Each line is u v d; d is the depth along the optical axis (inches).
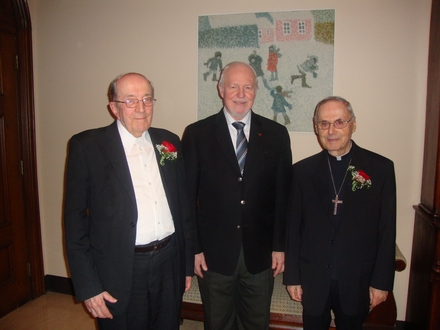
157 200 56.1
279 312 77.2
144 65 96.0
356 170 56.9
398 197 84.9
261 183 63.8
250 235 63.4
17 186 99.0
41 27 101.7
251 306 67.1
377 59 82.4
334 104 55.9
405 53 81.0
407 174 83.7
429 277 72.6
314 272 57.2
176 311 59.9
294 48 86.2
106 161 53.2
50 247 109.1
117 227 52.5
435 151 73.2
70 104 102.3
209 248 64.6
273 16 86.7
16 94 97.6
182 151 67.3
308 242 58.4
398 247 84.0
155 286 56.6
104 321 55.7
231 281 64.7
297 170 61.4
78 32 99.4
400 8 80.2
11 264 98.0
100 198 52.8
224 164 63.2
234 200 62.7
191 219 63.5
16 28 96.9
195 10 91.0
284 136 67.8
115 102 53.6
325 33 84.4
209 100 92.7
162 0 92.8
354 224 55.6
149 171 56.4
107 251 52.7
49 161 105.7
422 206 79.4
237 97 61.5
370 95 83.6
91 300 51.8
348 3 82.7
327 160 59.9
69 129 103.3
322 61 85.1
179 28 92.5
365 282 56.4
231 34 89.3
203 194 65.4
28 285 103.9
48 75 102.9
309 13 84.7
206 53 91.3
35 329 89.5
